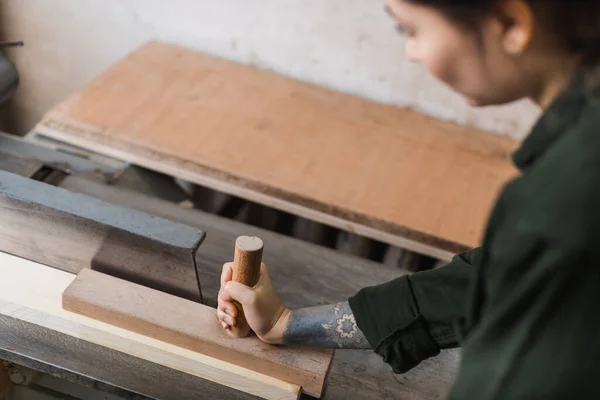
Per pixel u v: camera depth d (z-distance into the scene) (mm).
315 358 917
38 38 1836
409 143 1558
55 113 1480
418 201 1393
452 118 1677
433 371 1055
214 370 934
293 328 896
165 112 1531
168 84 1622
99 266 1029
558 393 491
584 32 498
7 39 1852
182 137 1467
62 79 1909
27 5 1775
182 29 1748
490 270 550
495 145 1601
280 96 1649
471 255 802
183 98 1585
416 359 842
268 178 1393
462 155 1545
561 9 491
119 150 1435
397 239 1337
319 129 1555
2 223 1023
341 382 1022
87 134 1444
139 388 989
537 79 546
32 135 1465
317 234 1726
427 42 551
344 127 1576
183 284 997
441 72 564
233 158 1431
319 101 1656
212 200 1786
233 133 1502
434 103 1673
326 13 1620
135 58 1688
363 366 1049
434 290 810
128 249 975
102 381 1003
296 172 1419
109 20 1766
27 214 989
